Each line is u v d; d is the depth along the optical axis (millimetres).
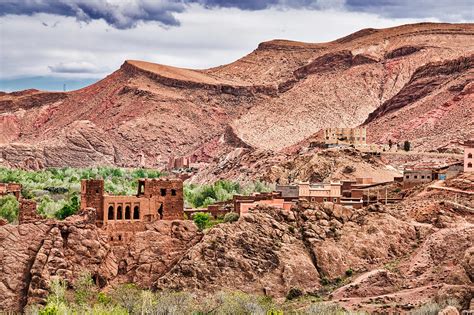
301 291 182000
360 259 191250
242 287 184125
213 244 189500
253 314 166000
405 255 192625
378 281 181000
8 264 182625
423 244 192250
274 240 191875
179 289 182875
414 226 199500
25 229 187000
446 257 186375
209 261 186875
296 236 194250
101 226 194875
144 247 192875
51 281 178750
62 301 170500
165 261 191875
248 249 189375
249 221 194750
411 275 183375
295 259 188125
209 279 184500
